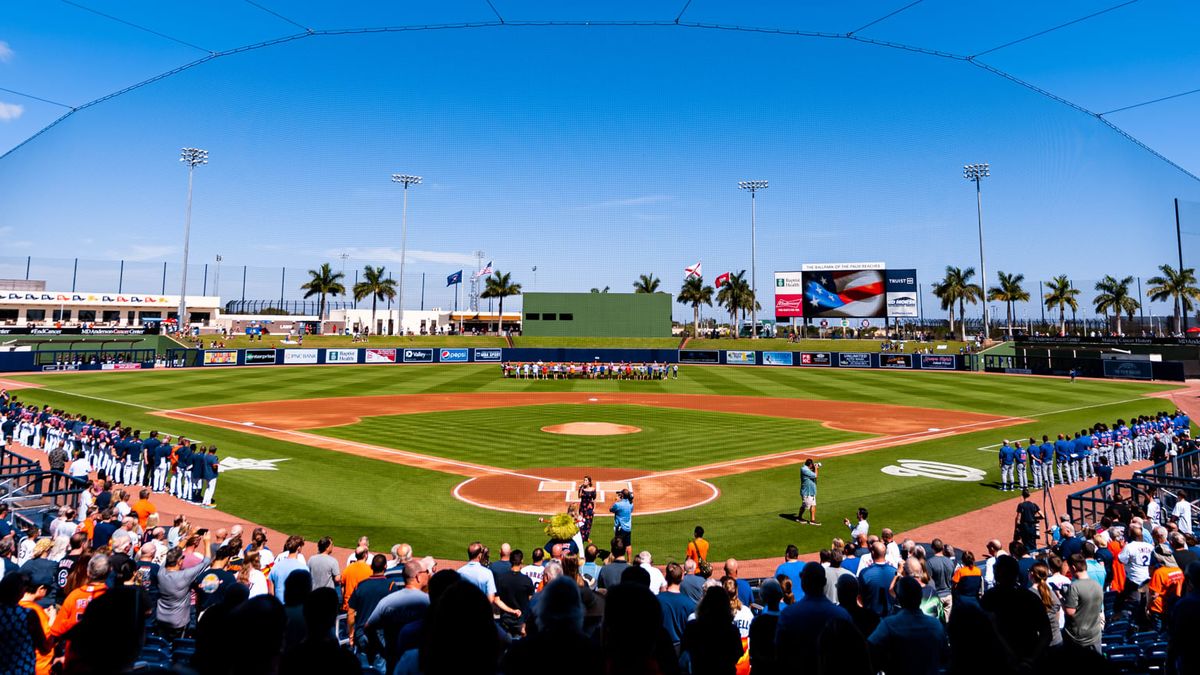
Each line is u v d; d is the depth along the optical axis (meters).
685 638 4.09
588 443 25.62
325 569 8.22
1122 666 6.57
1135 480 13.73
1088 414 35.00
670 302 84.81
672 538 14.38
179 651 6.54
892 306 79.00
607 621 3.15
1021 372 62.28
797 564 8.54
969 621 3.83
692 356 76.69
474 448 24.45
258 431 27.81
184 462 17.27
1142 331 58.62
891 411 36.56
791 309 82.44
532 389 47.91
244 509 16.03
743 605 7.75
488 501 17.02
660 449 24.59
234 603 4.52
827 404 39.88
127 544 9.23
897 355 69.69
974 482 19.72
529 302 85.06
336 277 99.44
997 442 26.56
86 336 67.44
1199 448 18.75
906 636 4.63
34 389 41.97
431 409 36.03
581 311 84.88
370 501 16.86
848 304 80.38
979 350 70.12
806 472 15.52
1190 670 4.54
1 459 16.31
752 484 19.19
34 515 13.83
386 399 40.69
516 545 13.58
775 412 35.94
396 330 110.00
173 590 7.36
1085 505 17.56
